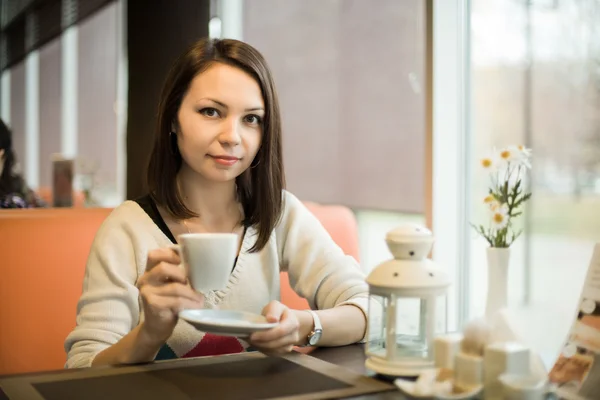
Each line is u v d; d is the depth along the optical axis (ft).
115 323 3.84
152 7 9.82
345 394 2.62
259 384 2.76
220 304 4.33
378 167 10.23
